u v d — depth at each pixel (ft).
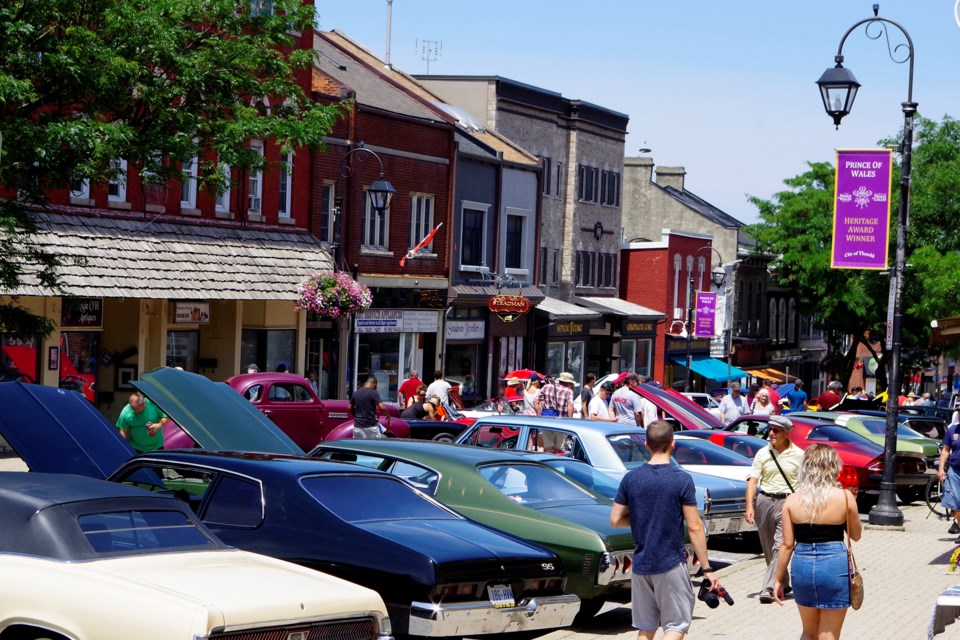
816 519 31.58
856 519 31.71
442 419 95.71
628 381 87.56
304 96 70.95
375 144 126.93
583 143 182.70
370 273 126.93
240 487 33.83
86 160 59.67
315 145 69.15
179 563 26.55
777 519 44.47
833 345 207.31
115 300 98.22
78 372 95.76
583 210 183.52
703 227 231.50
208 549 27.91
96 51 59.57
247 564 27.37
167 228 99.86
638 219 236.63
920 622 41.27
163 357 100.68
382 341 130.31
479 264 149.07
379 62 163.53
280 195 114.11
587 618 40.93
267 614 24.49
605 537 38.88
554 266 177.37
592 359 183.62
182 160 63.82
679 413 83.35
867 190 70.85
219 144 64.39
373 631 26.76
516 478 41.91
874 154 70.64
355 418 81.66
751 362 233.14
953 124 176.96
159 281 94.73
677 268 202.80
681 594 30.17
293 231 114.62
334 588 26.58
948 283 157.69
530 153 164.25
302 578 26.91
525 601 33.65
